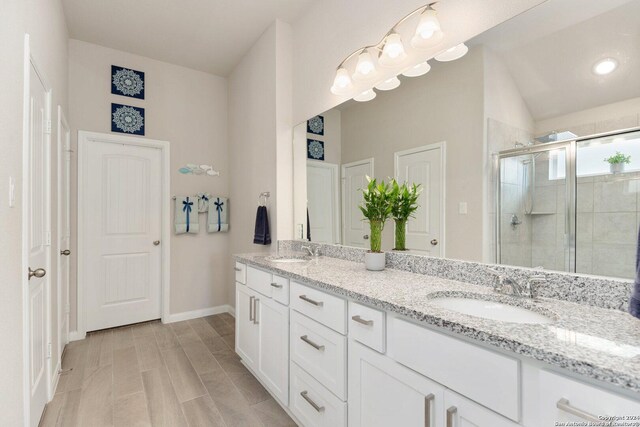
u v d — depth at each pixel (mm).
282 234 2684
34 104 1550
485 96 1355
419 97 1638
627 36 989
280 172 2680
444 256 1509
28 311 1352
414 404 1004
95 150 2961
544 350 690
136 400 1872
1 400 1042
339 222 2199
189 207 3322
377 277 1511
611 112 1010
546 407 703
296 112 2688
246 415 1742
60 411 1757
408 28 1681
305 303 1558
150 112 3199
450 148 1491
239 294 2346
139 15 2553
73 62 2840
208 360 2404
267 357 1920
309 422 1521
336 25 2223
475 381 833
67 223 2643
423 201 1616
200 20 2646
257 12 2562
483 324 852
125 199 3121
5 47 1089
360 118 2016
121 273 3107
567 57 1115
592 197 1047
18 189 1238
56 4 2113
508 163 1274
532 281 1125
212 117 3559
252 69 3066
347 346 1294
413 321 1024
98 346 2645
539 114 1185
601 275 1023
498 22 1305
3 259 1079
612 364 618
